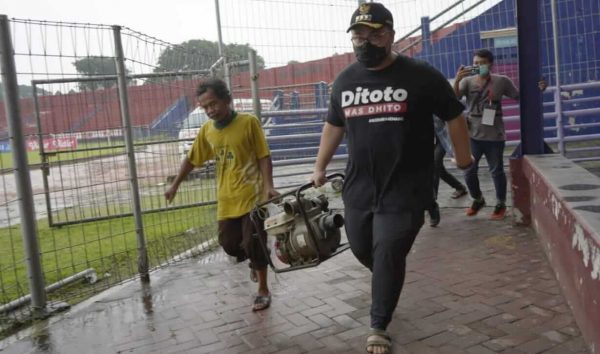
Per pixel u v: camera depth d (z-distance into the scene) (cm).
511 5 1052
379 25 324
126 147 537
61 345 407
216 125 436
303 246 379
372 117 340
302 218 383
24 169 457
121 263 641
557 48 919
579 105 1080
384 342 343
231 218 439
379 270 341
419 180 345
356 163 352
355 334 386
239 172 433
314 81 1107
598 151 1009
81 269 621
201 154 456
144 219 890
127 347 396
